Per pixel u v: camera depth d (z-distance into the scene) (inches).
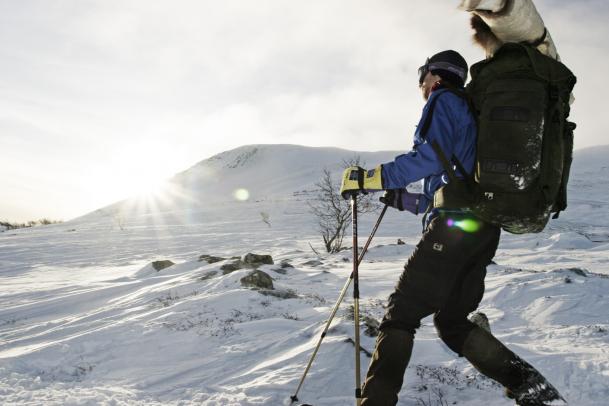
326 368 140.5
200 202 4670.3
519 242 1104.2
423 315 81.9
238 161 6825.8
